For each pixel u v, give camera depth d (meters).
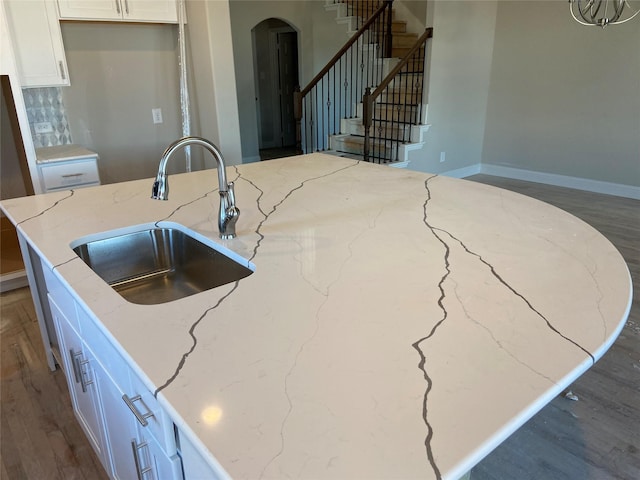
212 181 2.20
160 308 1.06
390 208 1.73
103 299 1.10
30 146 2.90
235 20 6.41
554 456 1.79
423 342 0.90
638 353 2.41
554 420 1.98
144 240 1.65
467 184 2.08
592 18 3.01
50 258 1.35
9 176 3.48
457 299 1.07
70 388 1.82
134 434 1.13
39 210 1.80
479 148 6.30
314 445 0.67
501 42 5.81
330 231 1.51
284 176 2.26
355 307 1.04
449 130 5.67
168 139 3.96
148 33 3.65
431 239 1.43
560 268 1.22
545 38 5.42
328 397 0.76
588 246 1.37
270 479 0.61
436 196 1.88
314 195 1.91
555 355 0.85
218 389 0.78
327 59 6.99
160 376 0.82
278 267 1.25
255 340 0.92
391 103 5.68
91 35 3.40
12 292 3.23
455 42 5.31
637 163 5.02
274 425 0.70
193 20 3.59
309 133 7.45
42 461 1.83
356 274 1.20
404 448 0.66
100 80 3.51
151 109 3.81
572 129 5.45
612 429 1.93
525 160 5.95
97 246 1.57
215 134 3.69
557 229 1.51
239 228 1.55
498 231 1.49
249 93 6.89
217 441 0.68
